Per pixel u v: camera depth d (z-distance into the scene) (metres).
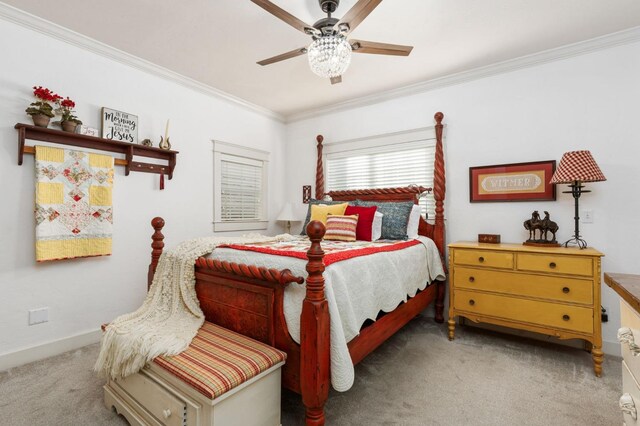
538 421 1.67
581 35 2.57
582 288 2.27
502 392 1.95
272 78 3.40
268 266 1.74
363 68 3.15
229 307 1.86
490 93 3.14
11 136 2.29
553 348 2.64
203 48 2.78
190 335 1.66
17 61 2.32
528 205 2.95
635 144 2.50
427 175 3.58
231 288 1.85
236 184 4.08
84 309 2.65
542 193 2.86
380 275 2.08
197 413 1.27
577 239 2.61
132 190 2.98
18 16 2.27
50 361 2.35
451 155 3.37
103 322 2.76
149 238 3.11
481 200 3.16
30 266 2.37
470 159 3.25
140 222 3.04
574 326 2.29
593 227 2.64
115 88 2.86
